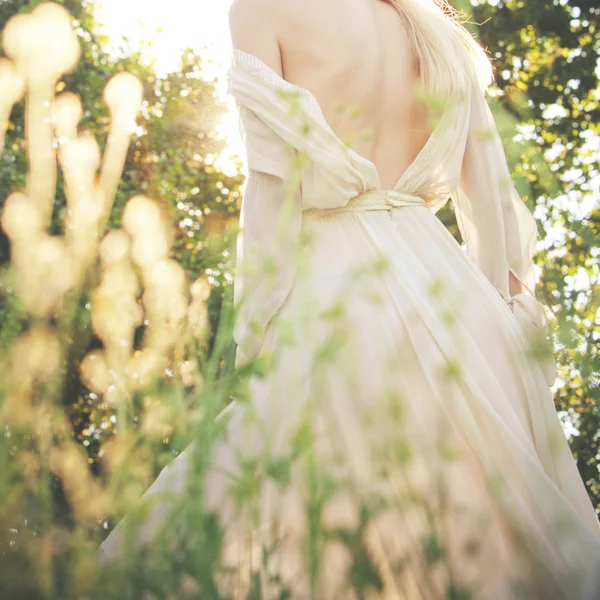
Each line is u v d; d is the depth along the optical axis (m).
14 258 0.98
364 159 2.10
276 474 0.94
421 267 2.04
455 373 1.22
